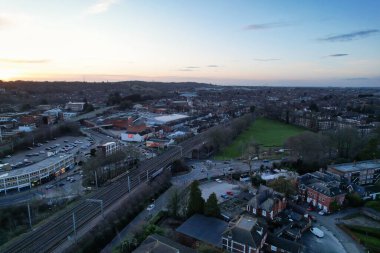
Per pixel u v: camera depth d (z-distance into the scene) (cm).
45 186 17238
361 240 11344
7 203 14725
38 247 10600
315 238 11600
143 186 16000
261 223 11481
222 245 10356
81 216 12850
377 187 15712
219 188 17012
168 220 12888
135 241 10625
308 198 14862
